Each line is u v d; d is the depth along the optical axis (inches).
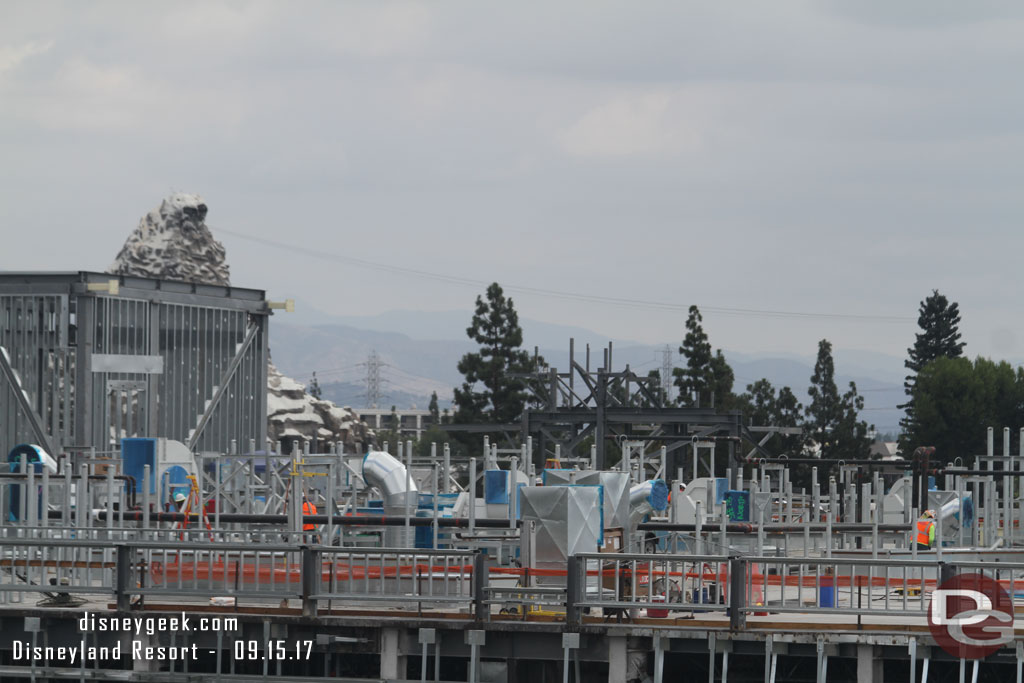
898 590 2504.9
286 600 2130.9
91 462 2938.0
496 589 2055.9
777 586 2605.8
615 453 6963.6
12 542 2116.1
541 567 2185.0
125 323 4466.0
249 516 2679.6
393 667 2084.2
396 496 2721.5
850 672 2071.9
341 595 2078.0
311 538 2684.5
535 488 2192.4
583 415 4926.2
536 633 2050.9
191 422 4734.3
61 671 2129.7
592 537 2204.7
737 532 2659.9
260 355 5024.6
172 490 2933.1
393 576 2333.9
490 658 2106.3
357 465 3447.3
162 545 2111.2
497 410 7253.9
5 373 4347.9
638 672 2063.2
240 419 4931.1
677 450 5064.0
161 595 2145.7
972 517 3358.8
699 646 2001.7
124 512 2632.9
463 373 7332.7
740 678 2148.1
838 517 3909.9
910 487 3356.3
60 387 4355.3
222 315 4877.0
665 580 2213.3
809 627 1983.3
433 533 2519.7
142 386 4178.2
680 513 3203.7
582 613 2049.7
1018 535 3609.7
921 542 2854.3
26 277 4350.4
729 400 7514.8
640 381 4972.9
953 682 2065.7
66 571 2456.9
